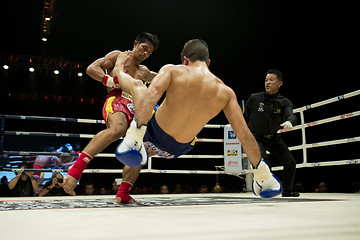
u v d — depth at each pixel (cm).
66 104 1279
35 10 1029
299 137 1134
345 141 468
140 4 1048
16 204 271
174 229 121
